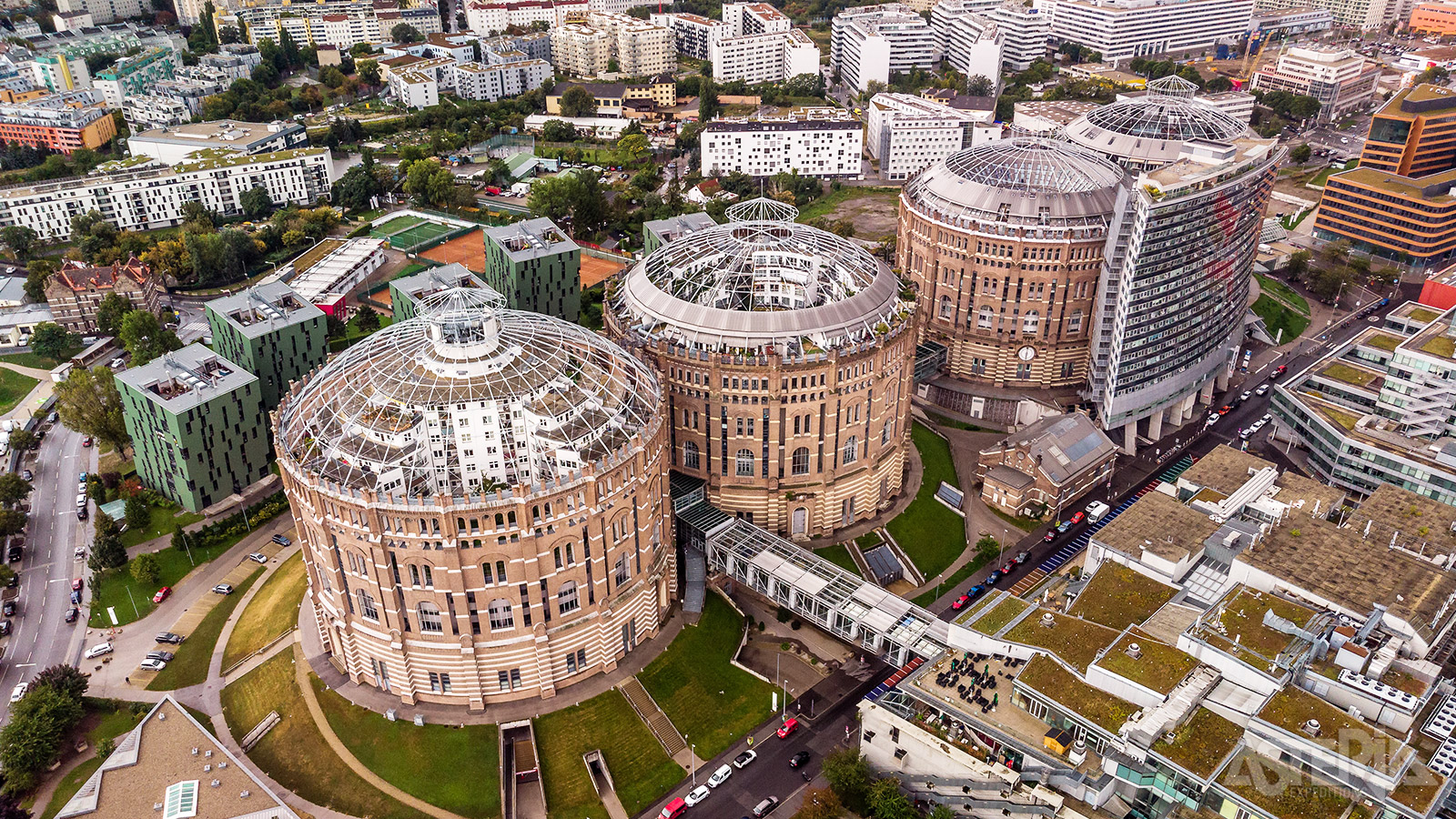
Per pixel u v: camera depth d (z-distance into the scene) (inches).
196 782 4977.9
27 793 5447.8
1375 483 7573.8
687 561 6678.2
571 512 5265.8
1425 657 5098.4
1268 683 4815.5
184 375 7357.3
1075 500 7854.3
